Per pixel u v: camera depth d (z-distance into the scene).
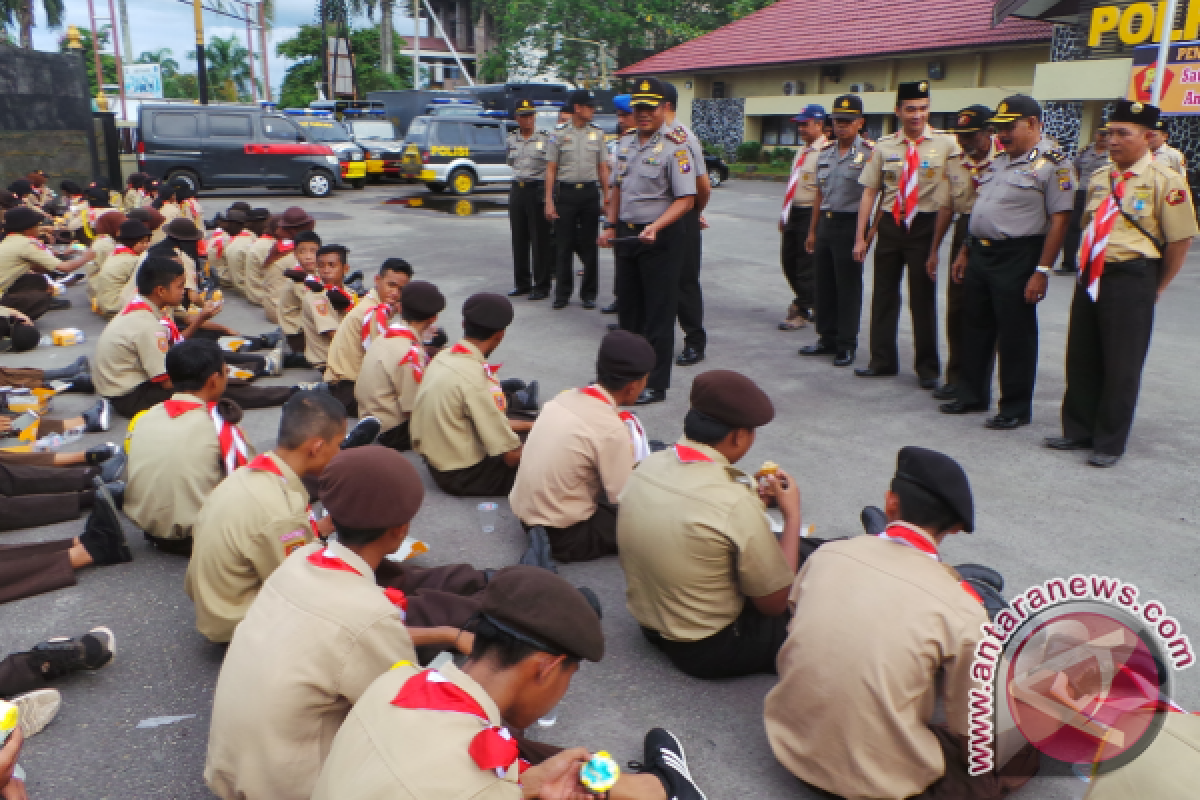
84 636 3.07
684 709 2.99
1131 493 4.57
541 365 7.00
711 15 36.97
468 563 3.80
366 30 50.31
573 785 2.06
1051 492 4.60
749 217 16.33
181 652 3.30
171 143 18.69
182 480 3.77
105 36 55.41
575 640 1.78
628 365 3.75
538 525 3.86
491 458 4.61
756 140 27.53
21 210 8.11
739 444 3.02
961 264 5.81
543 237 9.19
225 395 5.84
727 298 9.45
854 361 7.05
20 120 16.03
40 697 2.86
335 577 2.29
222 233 10.20
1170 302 9.05
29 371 5.99
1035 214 5.15
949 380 6.11
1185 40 13.45
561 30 37.44
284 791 2.17
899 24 23.50
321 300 6.70
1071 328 5.00
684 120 29.47
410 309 5.14
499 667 1.79
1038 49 19.97
